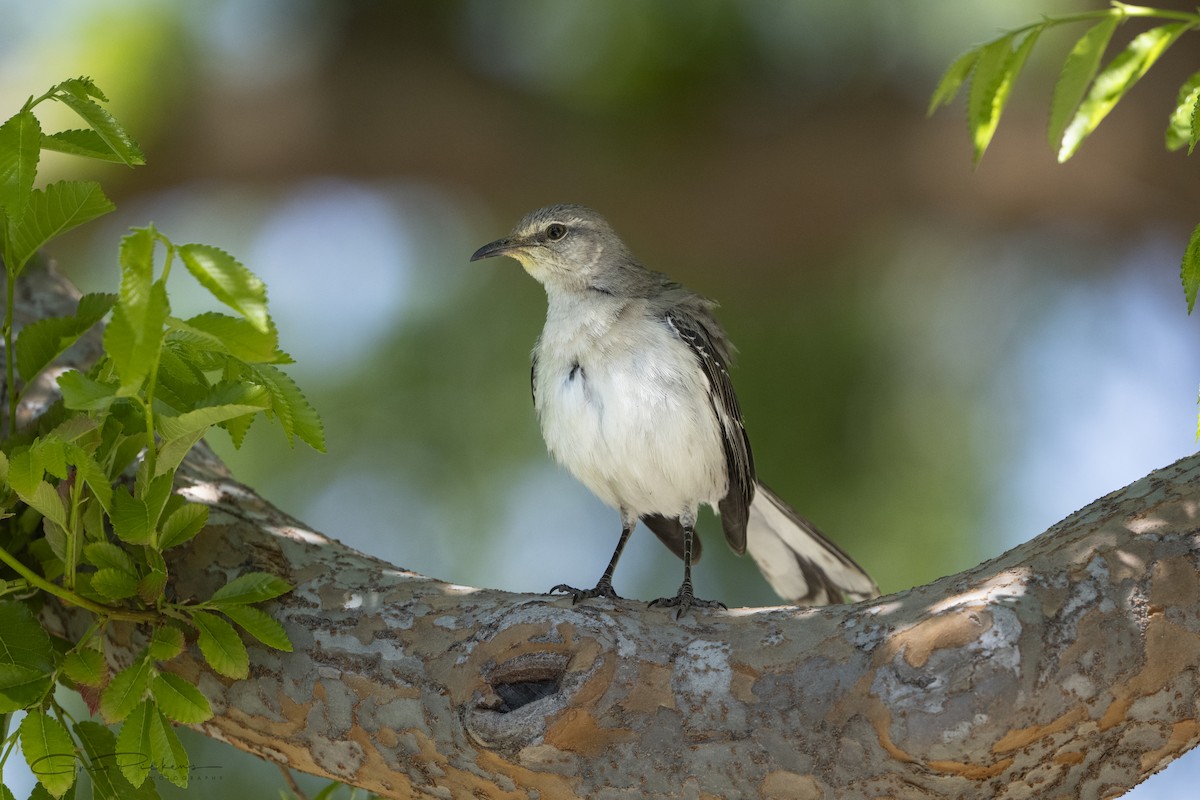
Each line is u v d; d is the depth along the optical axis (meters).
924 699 6.09
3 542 7.43
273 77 16.77
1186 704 6.22
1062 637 6.17
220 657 6.60
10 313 7.18
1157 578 6.29
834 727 6.30
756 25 15.73
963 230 16.73
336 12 17.17
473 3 16.92
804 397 15.35
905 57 16.06
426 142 16.69
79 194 6.96
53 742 6.25
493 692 6.62
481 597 7.18
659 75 16.12
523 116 16.77
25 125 6.16
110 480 6.88
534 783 6.64
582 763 6.55
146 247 5.21
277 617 7.20
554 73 16.69
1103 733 6.25
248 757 10.46
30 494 6.25
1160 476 6.84
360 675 6.91
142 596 6.77
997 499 14.50
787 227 16.77
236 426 6.94
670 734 6.48
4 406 8.77
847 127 16.38
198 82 16.47
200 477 8.48
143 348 5.13
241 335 5.64
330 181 17.17
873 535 14.38
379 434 14.60
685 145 16.50
